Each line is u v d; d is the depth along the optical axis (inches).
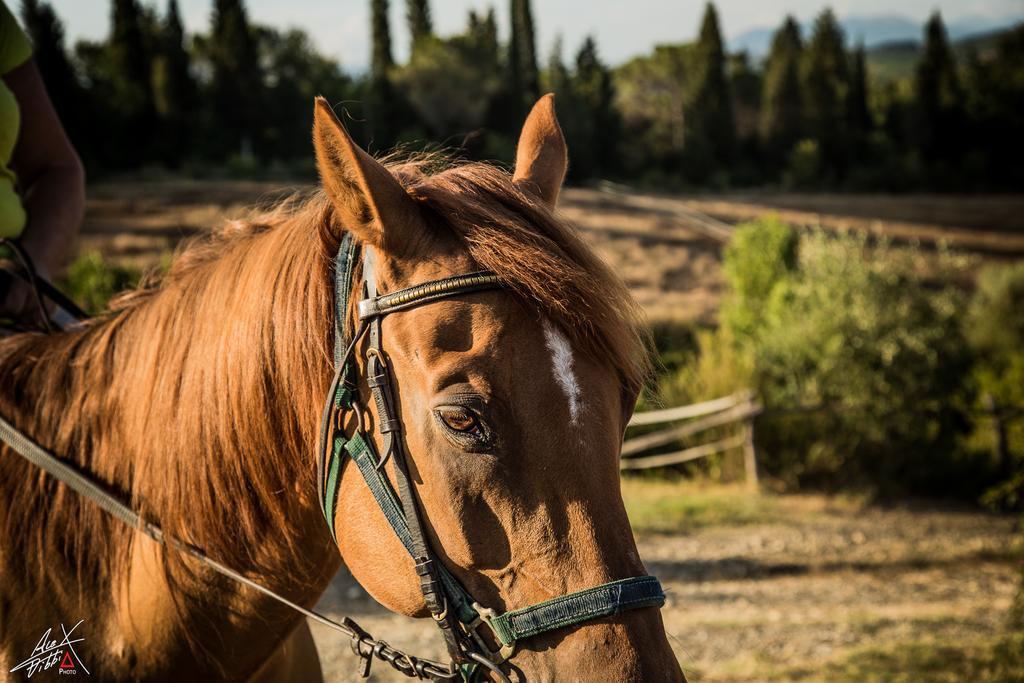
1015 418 424.8
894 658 206.7
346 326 57.0
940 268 548.4
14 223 78.5
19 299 81.2
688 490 409.4
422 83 2340.1
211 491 62.5
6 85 84.5
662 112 2815.0
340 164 53.7
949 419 448.5
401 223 54.0
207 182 1732.3
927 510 388.2
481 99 2395.4
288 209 74.1
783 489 414.0
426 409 51.7
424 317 52.1
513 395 50.4
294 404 59.7
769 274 522.6
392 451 53.1
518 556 50.5
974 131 2613.2
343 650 211.5
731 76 3115.2
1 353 74.7
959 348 462.6
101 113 1888.5
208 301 65.3
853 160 2566.4
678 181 2341.3
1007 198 2269.9
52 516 67.5
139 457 65.1
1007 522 366.3
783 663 208.7
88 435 68.4
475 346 50.8
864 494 404.5
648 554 313.9
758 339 498.0
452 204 54.6
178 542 63.4
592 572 49.3
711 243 1278.3
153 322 67.7
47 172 88.8
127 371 67.7
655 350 58.9
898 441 424.5
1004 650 186.9
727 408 430.6
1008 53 2800.2
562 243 54.3
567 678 48.7
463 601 51.7
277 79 2369.6
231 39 2137.1
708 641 227.6
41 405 70.6
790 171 2496.3
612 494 50.9
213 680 65.8
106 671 65.3
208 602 64.2
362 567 56.2
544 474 50.1
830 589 279.0
